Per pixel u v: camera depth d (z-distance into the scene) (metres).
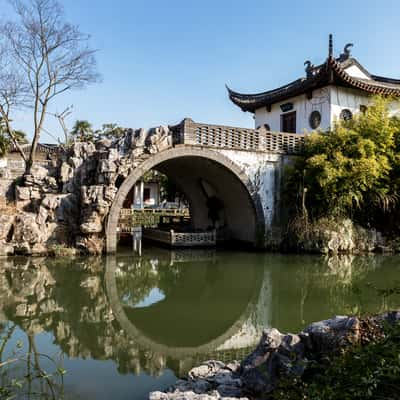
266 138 17.19
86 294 9.80
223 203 20.28
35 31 19.12
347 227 15.93
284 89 22.33
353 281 11.13
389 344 3.40
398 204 16.59
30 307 8.61
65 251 14.18
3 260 13.37
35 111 19.31
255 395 4.35
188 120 15.51
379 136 16.00
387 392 3.17
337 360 3.75
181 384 4.93
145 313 8.48
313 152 16.61
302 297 9.60
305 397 3.52
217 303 9.25
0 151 21.98
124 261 14.15
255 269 13.08
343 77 17.69
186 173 20.55
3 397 4.18
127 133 15.66
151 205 42.28
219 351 6.45
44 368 5.62
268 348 4.64
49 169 17.28
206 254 16.20
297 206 16.48
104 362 5.93
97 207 14.38
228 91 24.64
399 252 15.95
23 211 15.37
